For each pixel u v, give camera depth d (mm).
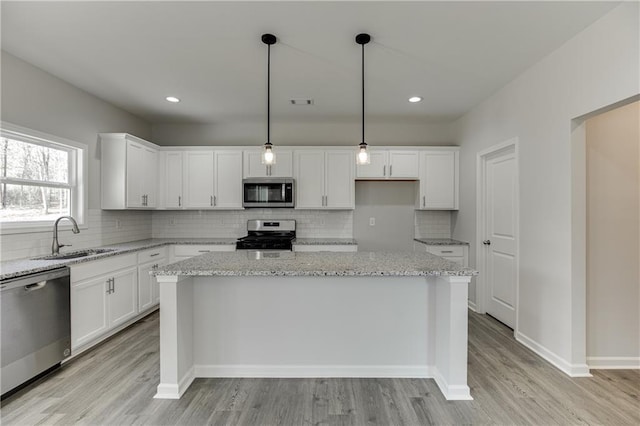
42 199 3041
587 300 2523
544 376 2414
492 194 3744
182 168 4523
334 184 4500
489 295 3826
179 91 3516
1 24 2252
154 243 4039
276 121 4660
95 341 2965
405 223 4863
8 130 2650
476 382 2328
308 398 2143
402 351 2430
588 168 2525
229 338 2432
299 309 2430
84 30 2336
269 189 4430
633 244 2527
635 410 2008
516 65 2887
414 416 1955
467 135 4246
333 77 3158
